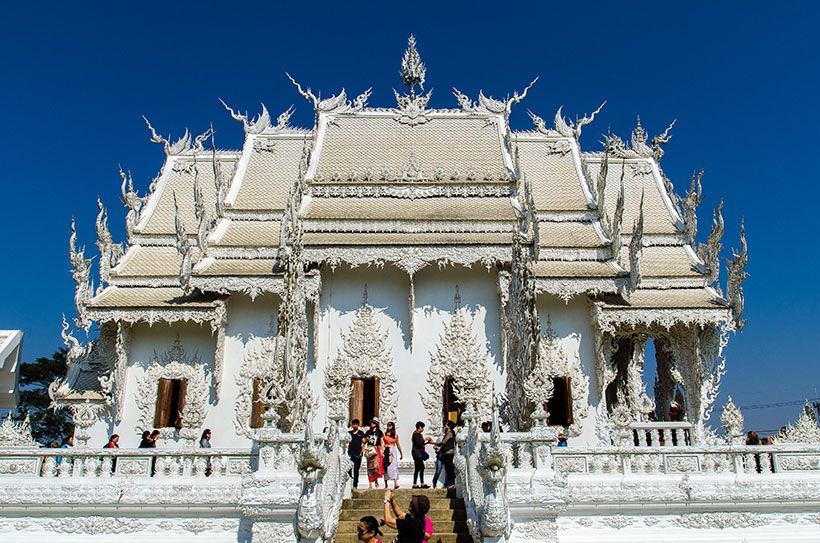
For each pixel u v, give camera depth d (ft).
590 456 56.54
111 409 86.99
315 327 85.51
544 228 96.73
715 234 94.38
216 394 85.87
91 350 92.07
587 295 90.22
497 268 88.07
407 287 88.22
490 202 95.35
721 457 57.11
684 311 88.38
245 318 88.63
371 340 86.43
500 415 69.56
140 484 54.65
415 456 61.16
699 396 89.71
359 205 93.86
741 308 87.76
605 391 95.86
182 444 73.72
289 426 65.72
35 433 168.55
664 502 55.47
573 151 107.24
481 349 86.38
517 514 52.06
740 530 55.77
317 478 44.96
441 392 84.79
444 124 105.60
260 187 100.68
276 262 89.56
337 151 101.71
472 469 49.08
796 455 57.67
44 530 54.39
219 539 53.78
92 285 90.48
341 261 84.99
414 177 96.43
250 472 54.95
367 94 107.76
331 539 47.03
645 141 113.39
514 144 107.04
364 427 83.92
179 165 108.37
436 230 89.30
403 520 32.07
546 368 86.99
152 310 86.74
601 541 54.85
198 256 90.38
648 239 101.45
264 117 108.17
